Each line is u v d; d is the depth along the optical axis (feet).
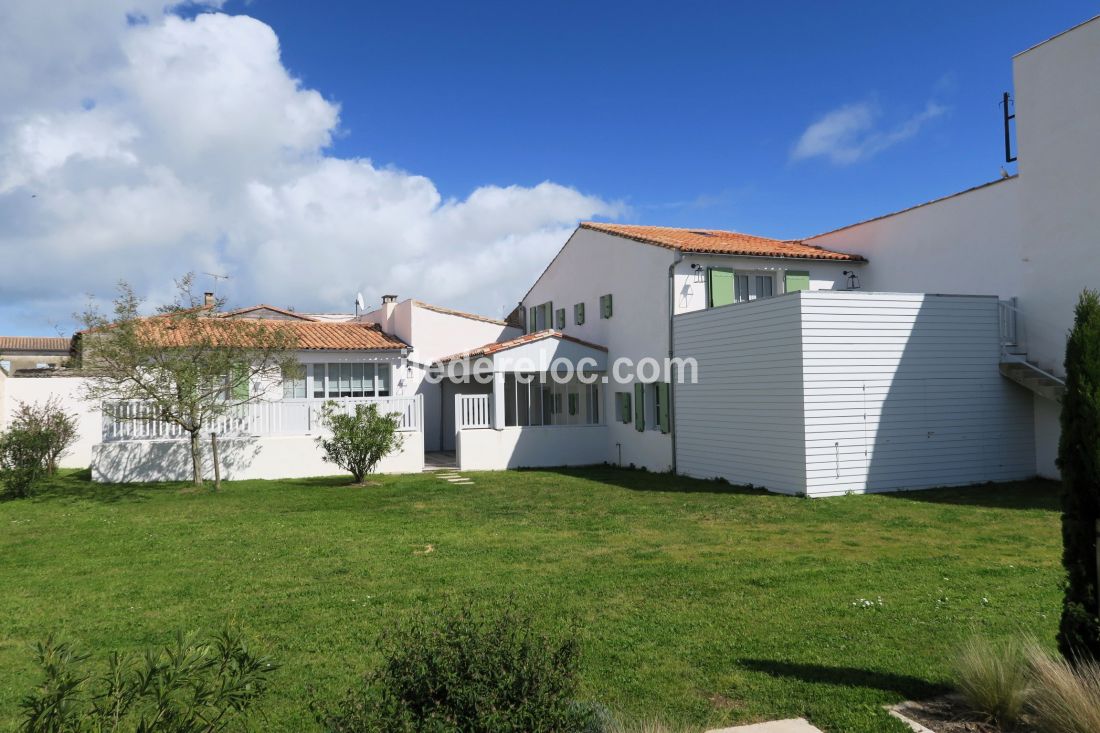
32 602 23.90
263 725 14.48
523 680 10.75
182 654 10.38
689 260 60.70
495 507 44.32
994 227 53.88
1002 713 14.12
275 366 60.23
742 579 25.50
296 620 21.50
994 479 51.13
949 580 24.88
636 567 27.68
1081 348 15.15
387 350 75.46
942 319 50.16
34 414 61.98
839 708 14.84
